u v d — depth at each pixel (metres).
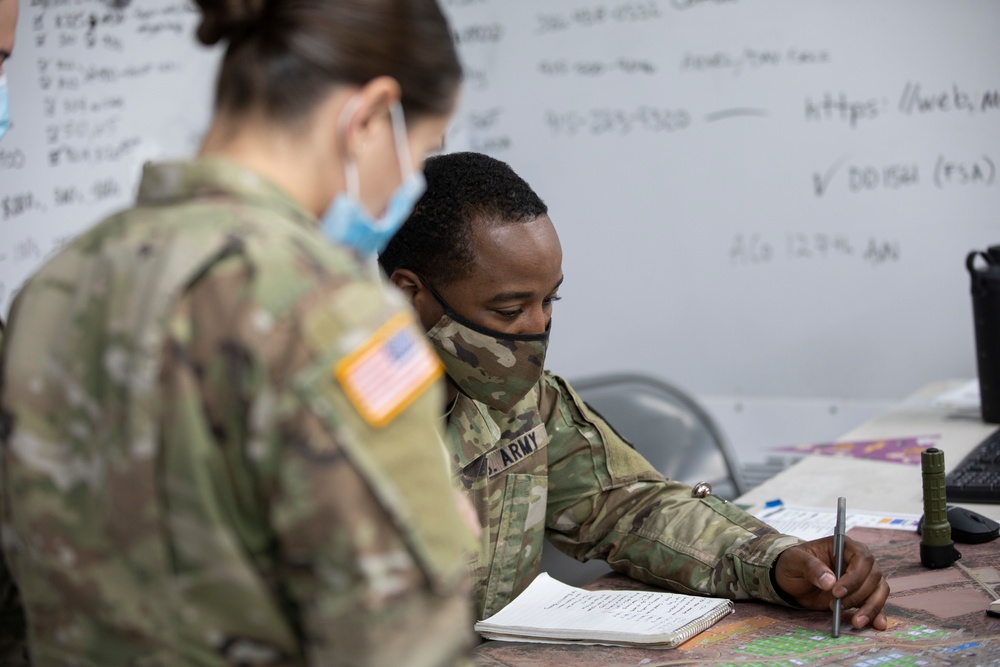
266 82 0.64
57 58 2.64
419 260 1.24
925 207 2.77
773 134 2.89
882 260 2.83
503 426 1.36
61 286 0.64
